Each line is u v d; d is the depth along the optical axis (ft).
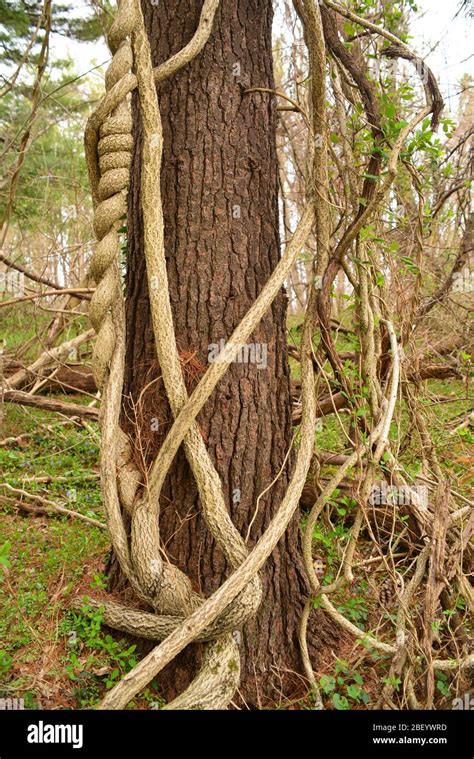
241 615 5.93
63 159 24.94
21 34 21.01
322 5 7.44
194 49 6.74
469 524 7.13
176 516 6.75
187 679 6.43
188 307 6.82
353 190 7.88
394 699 6.67
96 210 6.48
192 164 6.93
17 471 12.57
